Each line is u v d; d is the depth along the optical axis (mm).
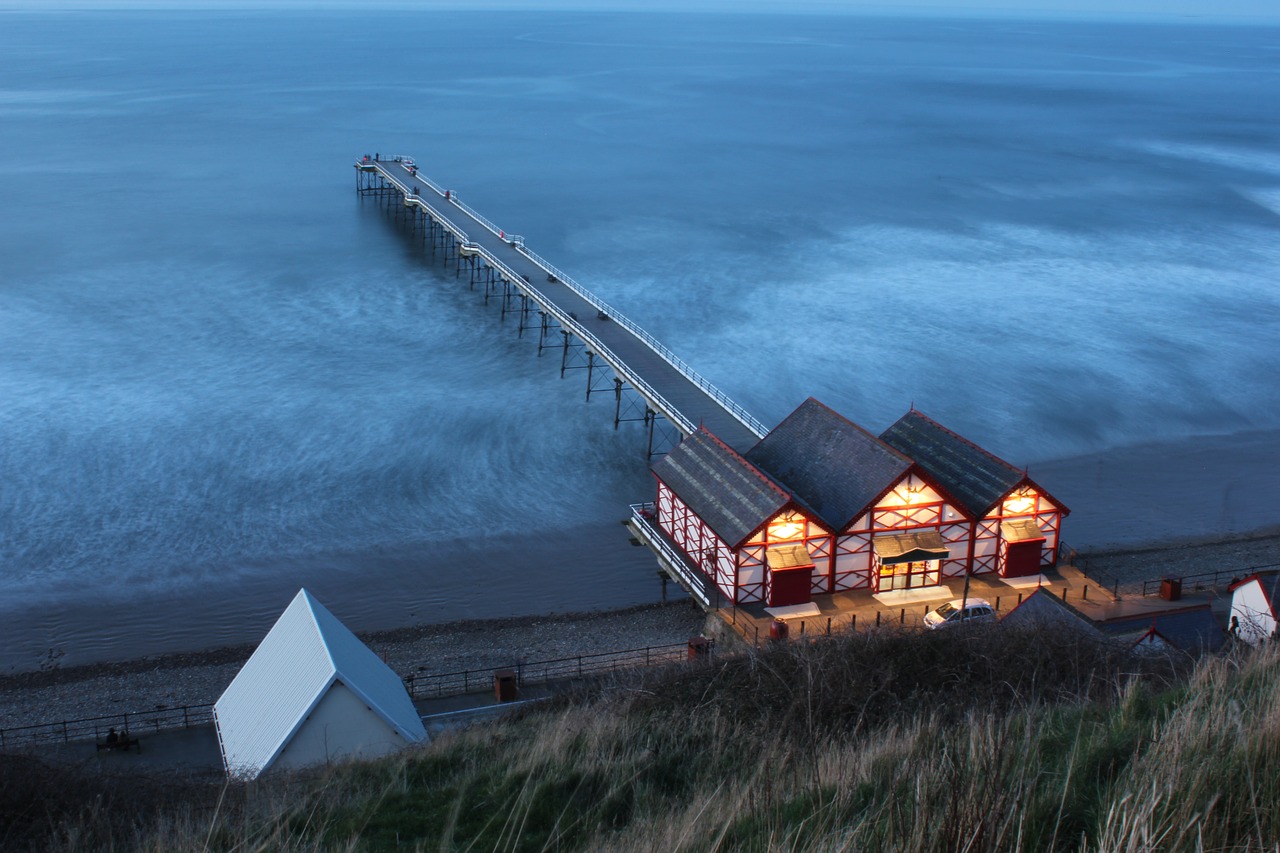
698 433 38500
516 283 64625
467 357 61719
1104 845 6059
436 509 43906
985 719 8258
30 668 32656
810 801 8648
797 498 35625
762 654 18562
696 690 17844
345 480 46125
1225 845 6270
